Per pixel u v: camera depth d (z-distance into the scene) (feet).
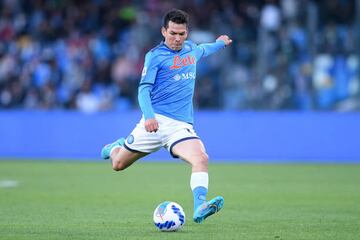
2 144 253.24
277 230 92.63
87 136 250.37
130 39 279.69
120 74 270.46
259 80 250.78
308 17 254.06
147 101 90.48
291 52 251.80
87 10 297.74
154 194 143.84
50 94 266.77
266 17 275.18
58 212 114.11
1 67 274.16
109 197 137.90
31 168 213.25
